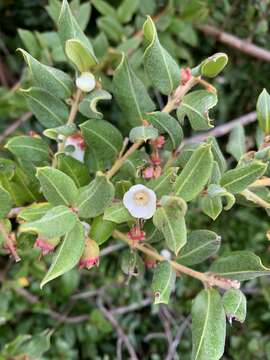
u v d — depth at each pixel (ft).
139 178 0.52
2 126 1.06
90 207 0.46
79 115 0.71
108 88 0.86
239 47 1.04
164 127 0.51
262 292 1.03
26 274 0.99
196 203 1.04
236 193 0.51
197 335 0.48
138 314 1.12
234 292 0.49
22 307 1.04
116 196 0.51
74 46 0.48
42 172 0.46
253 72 1.10
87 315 1.09
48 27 1.15
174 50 0.96
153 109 0.52
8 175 0.57
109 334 1.10
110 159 0.53
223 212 1.07
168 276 0.50
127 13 0.92
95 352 1.08
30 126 1.06
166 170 0.50
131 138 0.49
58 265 0.44
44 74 0.51
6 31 1.19
